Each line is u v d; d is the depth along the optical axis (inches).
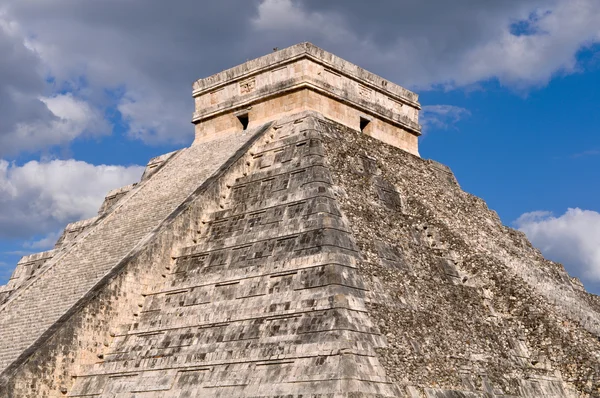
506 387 1258.6
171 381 1197.1
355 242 1279.5
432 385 1159.0
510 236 1704.0
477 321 1344.7
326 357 1081.4
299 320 1145.4
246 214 1380.4
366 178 1473.9
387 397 1077.1
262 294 1219.9
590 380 1304.1
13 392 1178.6
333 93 1582.2
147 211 1519.4
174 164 1683.1
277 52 1598.2
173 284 1347.2
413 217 1485.0
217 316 1240.8
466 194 1747.0
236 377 1139.9
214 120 1710.1
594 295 1711.4
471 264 1449.3
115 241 1469.0
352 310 1142.3
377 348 1133.1
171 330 1272.1
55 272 1465.3
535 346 1360.7
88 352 1278.3
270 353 1133.7
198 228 1428.4
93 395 1239.5
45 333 1250.6
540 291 1524.4
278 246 1268.5
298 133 1485.0
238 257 1305.4
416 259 1379.2
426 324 1249.4
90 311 1289.4
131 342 1291.8
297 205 1318.9
